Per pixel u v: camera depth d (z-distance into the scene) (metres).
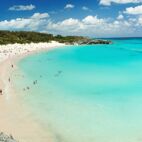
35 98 24.06
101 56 72.31
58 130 16.62
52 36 148.50
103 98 24.22
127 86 29.69
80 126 17.22
